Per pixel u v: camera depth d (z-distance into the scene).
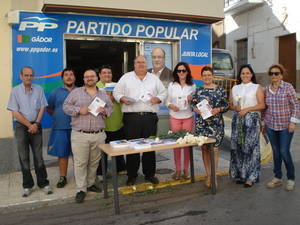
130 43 7.53
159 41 7.40
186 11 6.86
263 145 5.51
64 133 4.92
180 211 4.23
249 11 16.53
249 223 3.78
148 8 6.54
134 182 5.13
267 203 4.34
